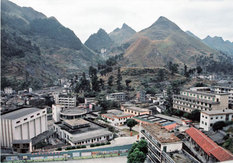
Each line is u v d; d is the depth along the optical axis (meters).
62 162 64.62
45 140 91.25
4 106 160.25
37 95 195.88
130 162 57.44
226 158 46.78
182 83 198.38
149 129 66.31
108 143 81.75
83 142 80.12
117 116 112.56
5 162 63.72
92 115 133.75
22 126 84.06
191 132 65.69
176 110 120.81
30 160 65.12
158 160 55.62
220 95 97.75
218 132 75.19
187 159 50.78
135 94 186.88
